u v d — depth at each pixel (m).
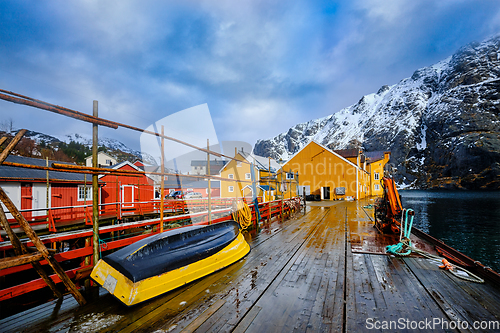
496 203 35.28
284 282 3.43
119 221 10.10
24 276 6.72
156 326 2.34
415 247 5.34
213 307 2.70
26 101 2.01
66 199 11.51
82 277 3.50
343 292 3.12
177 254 3.29
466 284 3.38
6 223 2.18
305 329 2.31
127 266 2.76
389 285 3.36
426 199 44.59
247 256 4.67
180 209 12.38
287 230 7.53
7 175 9.52
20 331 2.24
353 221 9.54
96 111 2.75
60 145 35.72
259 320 2.46
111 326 2.34
